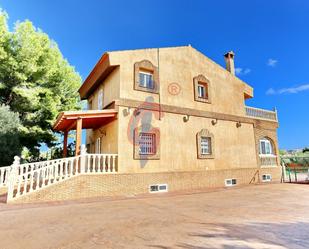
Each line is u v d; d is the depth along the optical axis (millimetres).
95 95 17375
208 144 15453
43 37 20141
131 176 11891
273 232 5133
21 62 17562
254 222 6055
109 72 14133
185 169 13812
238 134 17047
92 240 4688
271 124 19500
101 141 14867
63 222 6145
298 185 15391
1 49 16672
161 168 12969
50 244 4484
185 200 9867
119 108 12367
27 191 9742
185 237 4812
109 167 11484
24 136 18375
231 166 16047
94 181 10820
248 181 16672
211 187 14523
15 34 17812
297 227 5543
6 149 14703
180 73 15094
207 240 4609
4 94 18406
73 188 10242
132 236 4914
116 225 5809
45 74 19672
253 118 18281
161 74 14266
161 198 10500
